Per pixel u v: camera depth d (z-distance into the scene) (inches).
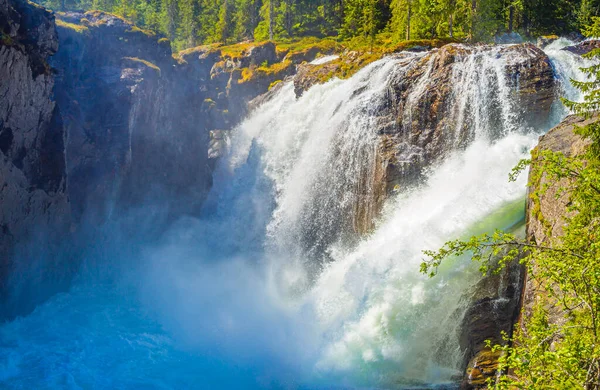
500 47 1312.7
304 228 1534.2
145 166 1611.7
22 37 1123.3
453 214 1001.5
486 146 1203.9
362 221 1349.7
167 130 1754.4
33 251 1165.1
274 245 1596.9
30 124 1143.6
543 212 684.1
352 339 934.4
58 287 1267.2
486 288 818.8
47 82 1181.1
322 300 1079.0
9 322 1090.1
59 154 1241.4
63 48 1469.0
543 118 1211.2
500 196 1006.4
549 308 539.8
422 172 1259.2
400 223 1131.9
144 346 1046.4
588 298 366.3
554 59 1310.3
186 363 978.1
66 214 1279.5
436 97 1299.2
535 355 357.7
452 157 1236.5
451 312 852.6
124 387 893.2
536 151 780.6
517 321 729.0
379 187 1296.8
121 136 1469.0
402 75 1380.4
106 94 1501.0
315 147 1560.0
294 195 1588.3
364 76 1550.2
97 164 1413.6
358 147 1392.7
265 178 1801.2
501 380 364.5
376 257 1033.5
